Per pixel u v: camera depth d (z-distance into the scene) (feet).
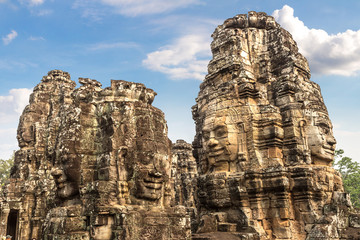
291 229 46.21
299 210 47.09
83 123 33.78
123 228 27.76
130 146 32.19
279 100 55.62
